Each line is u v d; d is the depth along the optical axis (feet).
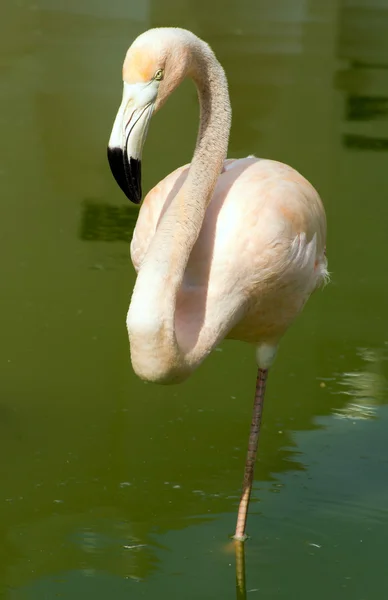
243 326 21.85
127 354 30.86
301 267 21.40
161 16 81.00
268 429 26.94
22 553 21.36
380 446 26.16
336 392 28.99
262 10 86.07
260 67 67.10
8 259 37.19
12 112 54.80
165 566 21.11
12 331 31.78
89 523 22.57
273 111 57.47
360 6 90.68
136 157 18.12
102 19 78.23
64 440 25.95
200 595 20.12
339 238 40.19
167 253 18.37
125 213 42.27
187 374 18.99
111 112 55.42
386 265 37.88
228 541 22.04
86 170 47.24
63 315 32.96
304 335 32.65
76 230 40.22
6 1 82.23
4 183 45.11
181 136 51.85
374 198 44.55
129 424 26.91
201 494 23.86
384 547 21.98
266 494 23.98
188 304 19.74
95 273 36.14
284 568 21.20
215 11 84.69
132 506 23.24
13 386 28.68
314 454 25.77
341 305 34.76
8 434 26.07
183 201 19.21
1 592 19.99
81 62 65.16
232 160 22.54
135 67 18.16
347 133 53.83
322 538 22.25
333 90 62.18
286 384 29.43
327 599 20.10
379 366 30.55
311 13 86.17
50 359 30.25
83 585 20.39
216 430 26.78
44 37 71.41
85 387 28.81
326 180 46.62
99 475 24.43
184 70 18.89
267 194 20.86
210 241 20.16
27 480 24.11
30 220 41.09
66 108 55.77
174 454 25.54
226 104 20.10
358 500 23.76
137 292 17.92
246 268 20.27
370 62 69.67
